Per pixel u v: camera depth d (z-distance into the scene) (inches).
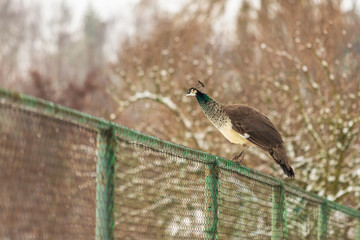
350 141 646.5
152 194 174.6
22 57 2448.3
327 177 641.6
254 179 255.0
